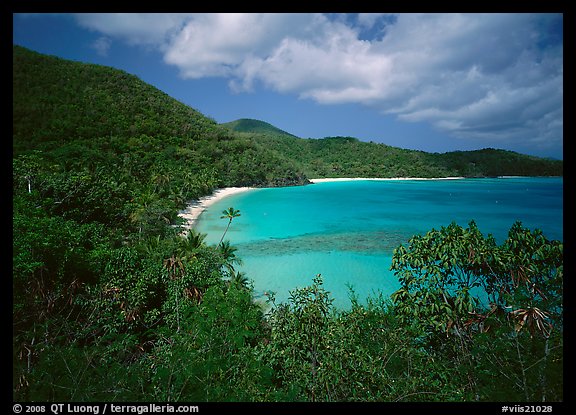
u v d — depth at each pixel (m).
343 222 64.88
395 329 7.21
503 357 6.20
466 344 8.12
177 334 13.05
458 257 9.68
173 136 113.75
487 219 70.88
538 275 8.69
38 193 31.17
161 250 26.17
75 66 140.38
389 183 164.38
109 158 72.00
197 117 148.62
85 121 99.88
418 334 8.52
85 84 129.25
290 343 6.89
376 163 197.62
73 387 6.62
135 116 116.62
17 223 15.90
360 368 6.04
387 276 35.12
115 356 9.80
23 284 13.61
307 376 6.36
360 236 53.06
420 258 10.09
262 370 7.38
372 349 6.77
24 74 116.69
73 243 19.06
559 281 6.82
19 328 11.80
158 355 11.34
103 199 36.81
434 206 88.69
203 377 7.64
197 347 10.40
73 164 61.31
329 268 37.59
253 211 75.25
